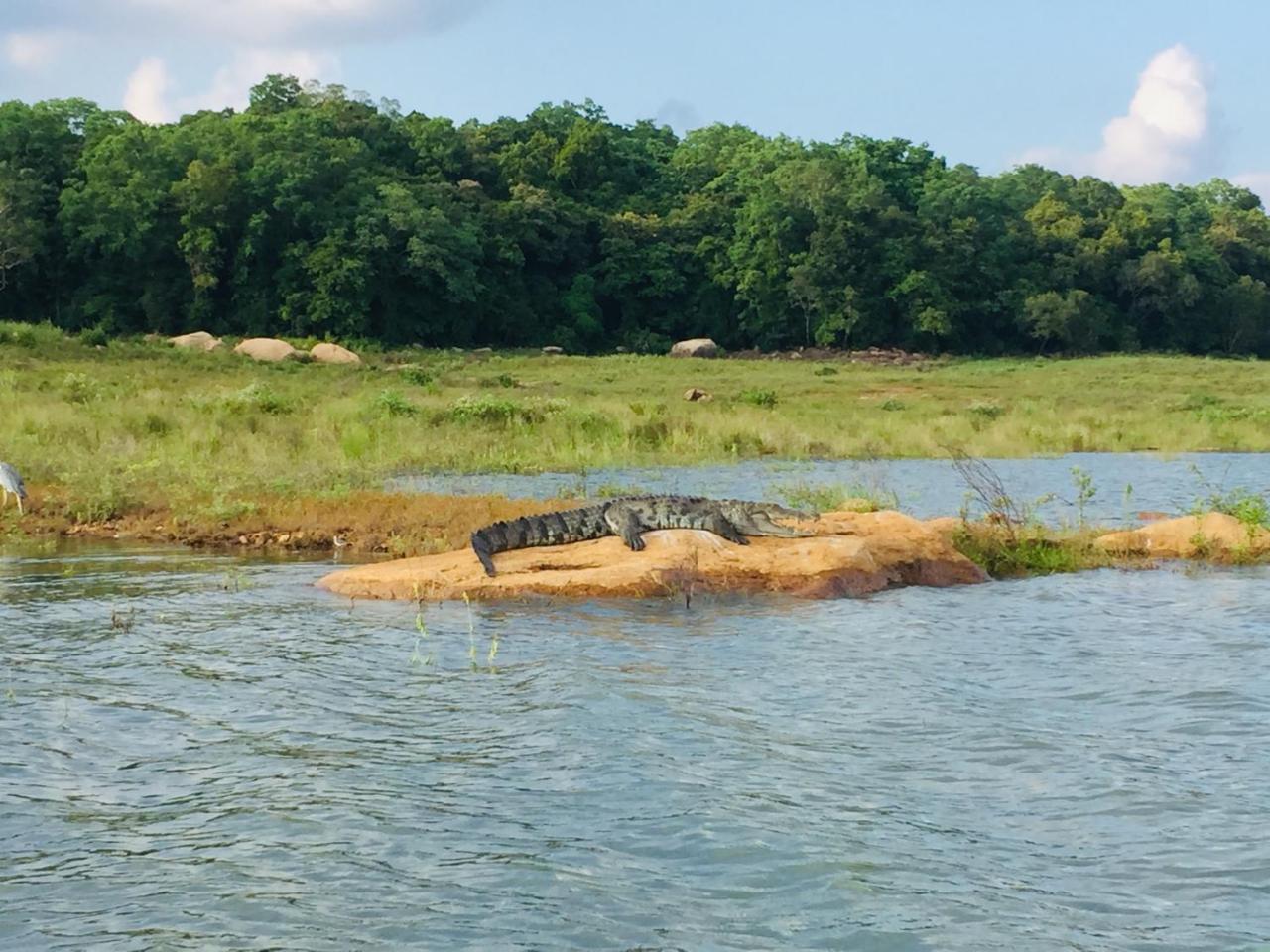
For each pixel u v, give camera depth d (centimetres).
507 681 877
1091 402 4731
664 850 595
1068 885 561
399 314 7750
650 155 11019
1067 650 975
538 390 4825
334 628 1053
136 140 7388
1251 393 5388
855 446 2986
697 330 8969
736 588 1200
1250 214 10856
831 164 8862
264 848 601
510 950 504
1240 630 1051
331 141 7875
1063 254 9400
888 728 770
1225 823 623
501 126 10162
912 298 8525
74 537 1628
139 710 813
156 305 7269
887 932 519
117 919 532
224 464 2123
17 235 6919
